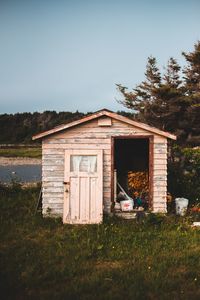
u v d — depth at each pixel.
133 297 6.59
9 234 10.76
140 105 39.44
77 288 7.03
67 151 12.19
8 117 103.00
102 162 12.20
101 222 11.91
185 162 17.61
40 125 96.62
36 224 11.75
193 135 36.19
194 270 7.87
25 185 18.64
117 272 7.77
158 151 12.54
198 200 14.59
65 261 8.52
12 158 54.06
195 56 35.31
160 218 11.72
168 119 36.84
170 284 7.12
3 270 7.88
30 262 8.41
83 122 12.38
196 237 10.22
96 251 9.20
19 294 6.82
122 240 9.99
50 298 6.63
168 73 40.03
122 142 16.92
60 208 12.41
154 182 12.53
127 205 12.70
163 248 9.34
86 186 12.12
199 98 33.47
